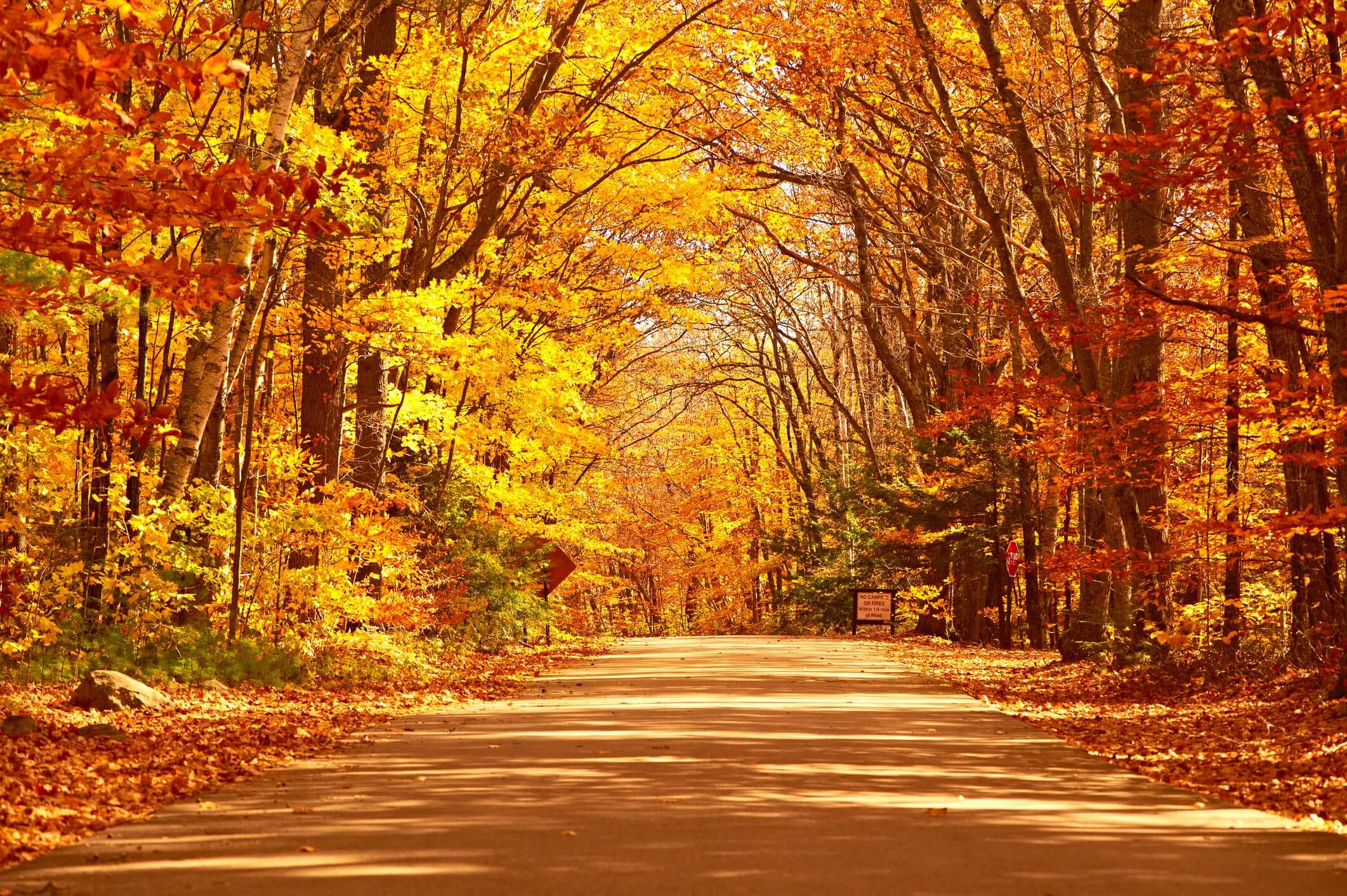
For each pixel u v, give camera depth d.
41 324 14.14
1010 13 29.88
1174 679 19.58
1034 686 21.91
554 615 36.62
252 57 20.88
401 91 24.98
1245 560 19.88
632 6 30.88
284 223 9.68
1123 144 13.34
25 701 13.62
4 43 7.70
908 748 13.23
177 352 25.55
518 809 9.20
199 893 6.54
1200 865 7.40
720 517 68.25
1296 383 14.20
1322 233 15.32
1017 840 8.14
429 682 21.48
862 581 46.88
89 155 9.73
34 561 16.69
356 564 22.03
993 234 25.72
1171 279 22.44
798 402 66.62
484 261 28.66
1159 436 20.53
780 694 20.31
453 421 25.88
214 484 21.17
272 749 12.57
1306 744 12.66
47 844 7.83
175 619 19.36
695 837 8.15
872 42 28.59
